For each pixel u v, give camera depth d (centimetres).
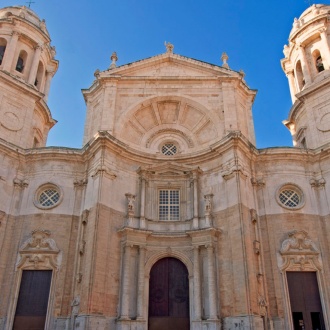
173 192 2672
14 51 3030
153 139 2959
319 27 3177
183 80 2947
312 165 2633
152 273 2409
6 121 2714
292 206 2511
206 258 2317
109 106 2800
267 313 2156
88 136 2872
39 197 2528
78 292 2175
